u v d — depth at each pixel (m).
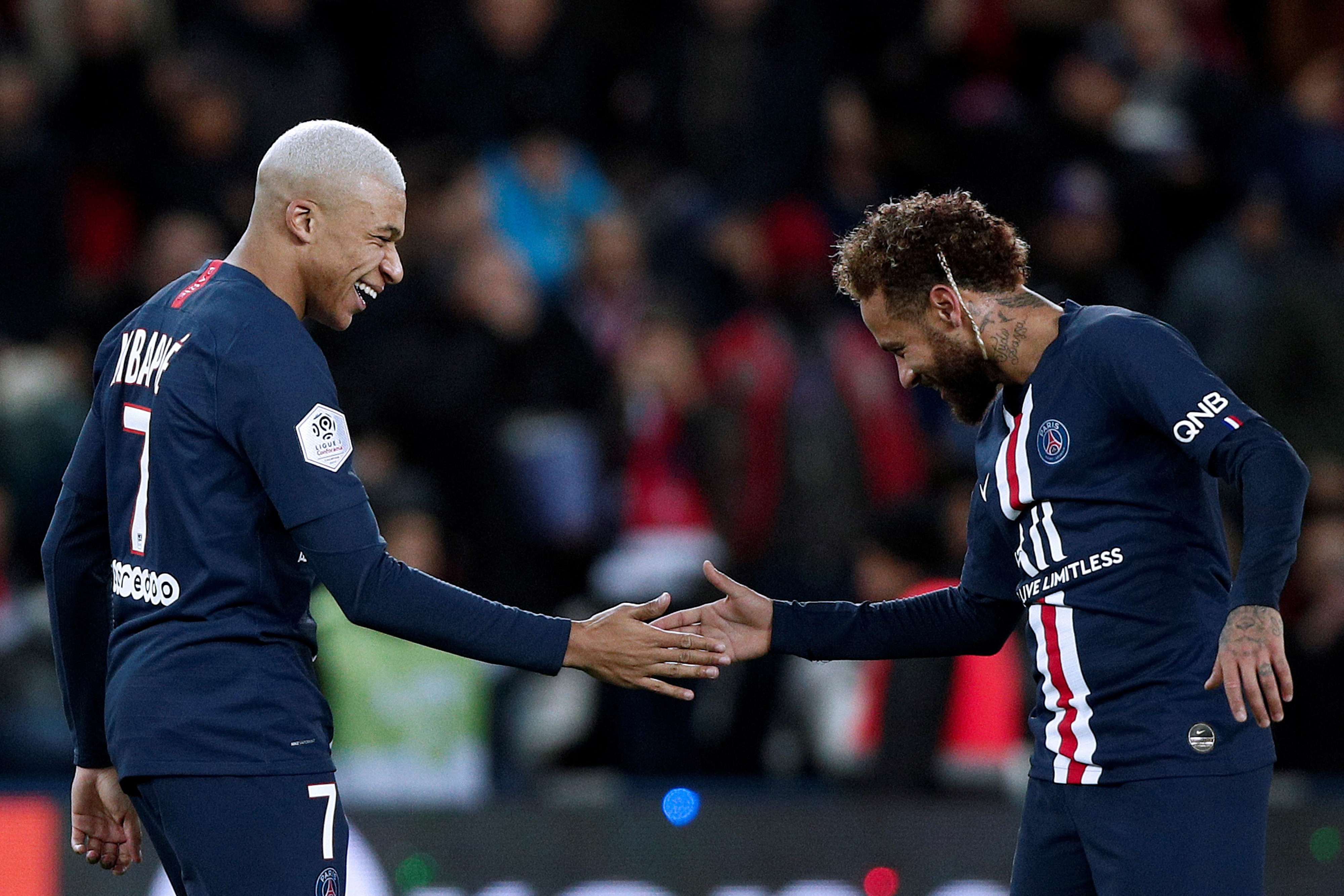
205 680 12.41
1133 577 12.76
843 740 23.31
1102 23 39.50
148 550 12.64
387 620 12.59
